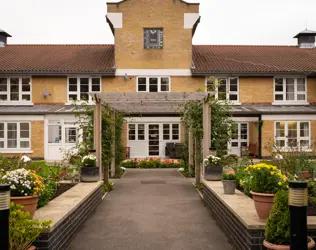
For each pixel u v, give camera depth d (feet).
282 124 79.20
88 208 27.96
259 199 18.56
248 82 84.07
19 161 34.81
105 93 39.27
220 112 46.19
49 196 23.53
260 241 17.95
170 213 29.27
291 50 98.22
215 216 27.84
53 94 82.38
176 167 68.39
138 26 83.46
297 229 13.69
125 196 37.40
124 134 85.46
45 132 77.51
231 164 46.11
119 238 22.30
